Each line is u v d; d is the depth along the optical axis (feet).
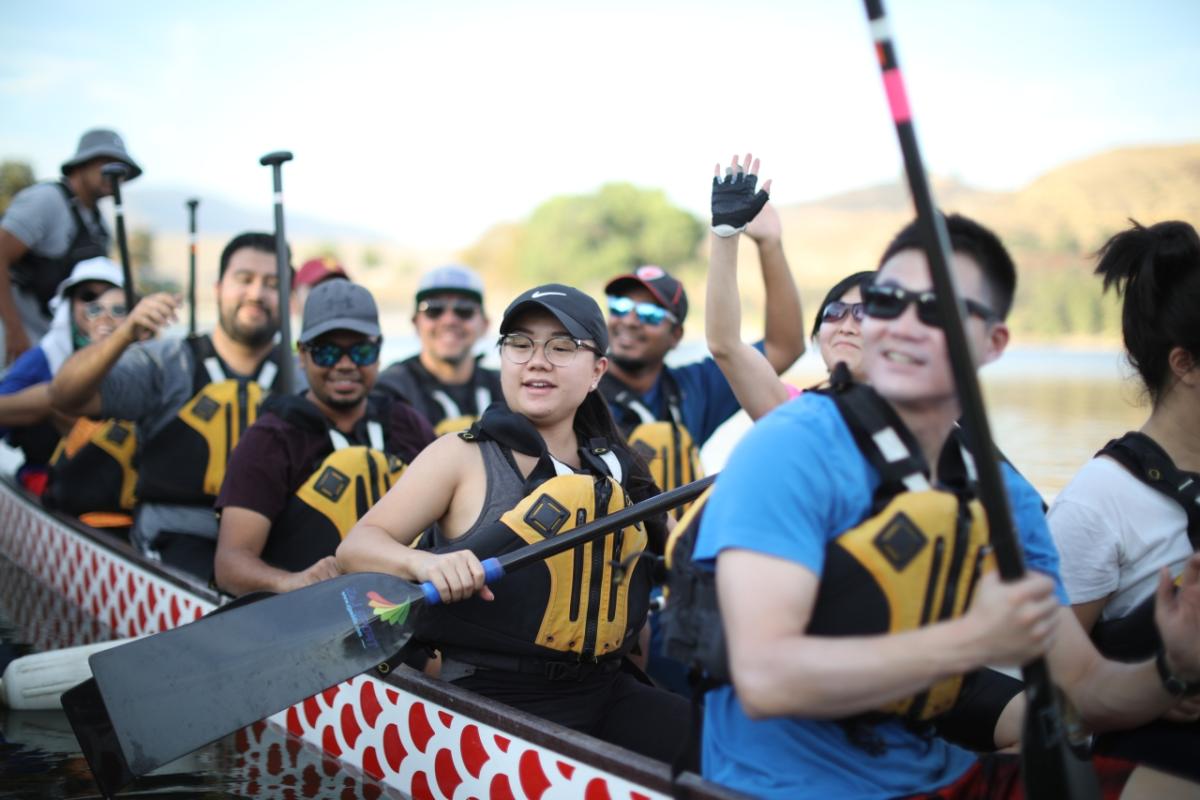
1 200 143.64
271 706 8.59
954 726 8.27
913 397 5.94
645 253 184.85
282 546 11.70
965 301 5.99
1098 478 7.79
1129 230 7.98
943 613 5.99
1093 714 6.86
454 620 8.66
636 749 8.72
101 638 14.55
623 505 8.93
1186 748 7.29
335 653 8.61
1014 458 23.38
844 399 6.07
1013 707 8.04
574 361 8.86
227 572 11.32
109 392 14.15
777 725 6.32
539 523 8.56
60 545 16.47
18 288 20.49
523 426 8.77
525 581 8.56
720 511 5.87
